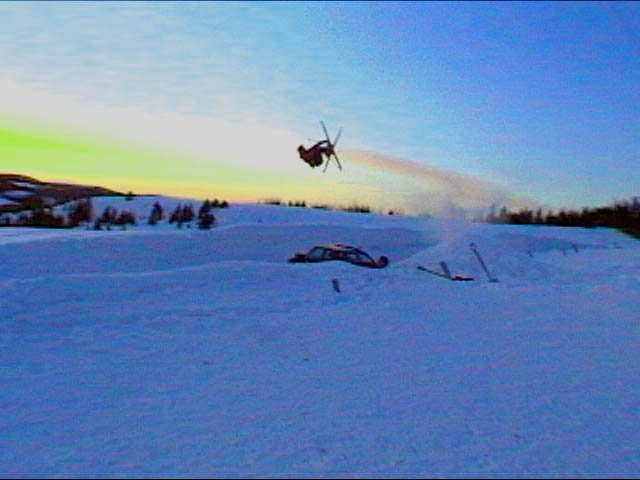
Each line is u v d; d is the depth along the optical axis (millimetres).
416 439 7258
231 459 6539
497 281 24625
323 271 20891
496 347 12703
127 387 9289
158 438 7152
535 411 8531
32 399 8594
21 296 14023
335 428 7586
